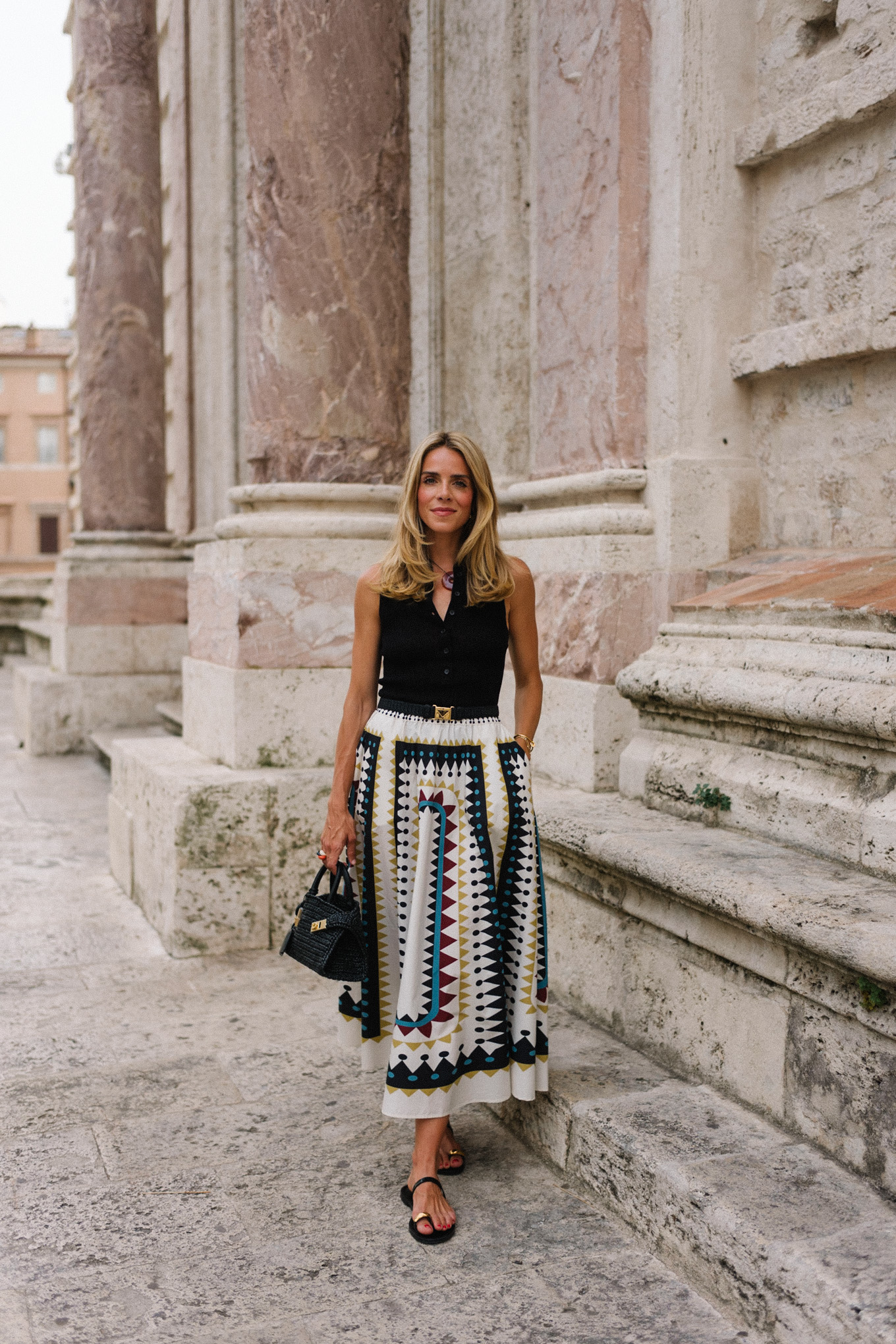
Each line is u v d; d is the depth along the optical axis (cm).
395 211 489
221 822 432
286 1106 306
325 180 474
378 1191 263
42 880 545
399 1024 247
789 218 355
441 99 480
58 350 4434
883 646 260
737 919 241
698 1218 220
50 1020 368
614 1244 241
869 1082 222
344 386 483
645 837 295
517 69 429
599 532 374
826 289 340
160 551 944
